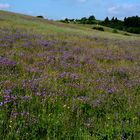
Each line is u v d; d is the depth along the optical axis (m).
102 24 147.50
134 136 7.23
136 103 9.68
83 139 6.75
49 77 11.52
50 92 9.52
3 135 6.39
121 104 9.65
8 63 12.75
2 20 47.78
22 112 7.68
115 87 11.40
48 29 42.09
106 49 22.97
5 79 10.54
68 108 8.41
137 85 12.34
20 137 6.45
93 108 8.85
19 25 40.72
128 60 19.34
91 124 7.53
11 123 6.88
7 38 20.61
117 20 153.62
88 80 11.95
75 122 7.57
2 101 8.25
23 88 9.70
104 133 7.23
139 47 30.20
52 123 7.31
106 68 15.23
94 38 33.41
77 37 30.75
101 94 10.23
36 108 8.20
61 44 21.83
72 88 10.55
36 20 69.06
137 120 8.30
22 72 11.91
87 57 17.48
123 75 14.15
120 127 7.59
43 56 15.70
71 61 15.77
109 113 8.71
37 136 6.68
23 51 16.64
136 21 142.00
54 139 6.55
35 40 21.62
